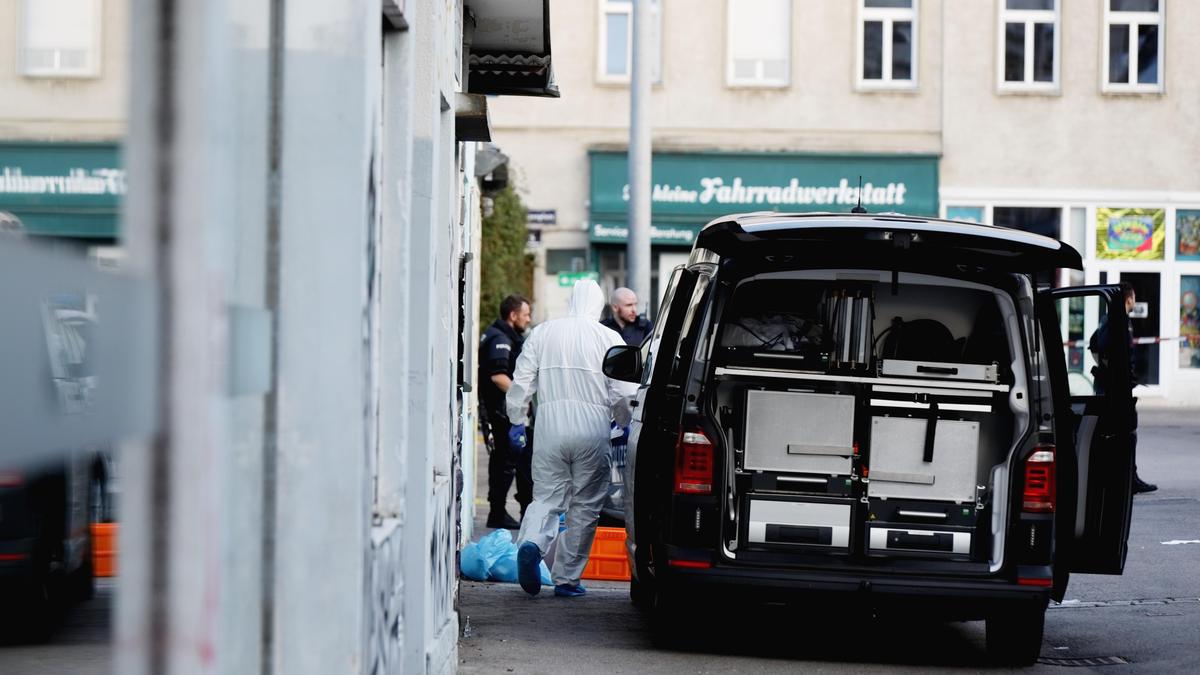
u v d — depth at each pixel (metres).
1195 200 70.44
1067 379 18.73
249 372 6.59
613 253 70.88
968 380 18.38
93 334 4.69
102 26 8.16
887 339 18.84
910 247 17.75
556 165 70.56
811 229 17.53
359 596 9.27
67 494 11.51
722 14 70.38
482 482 41.84
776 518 18.33
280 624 9.20
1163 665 18.75
